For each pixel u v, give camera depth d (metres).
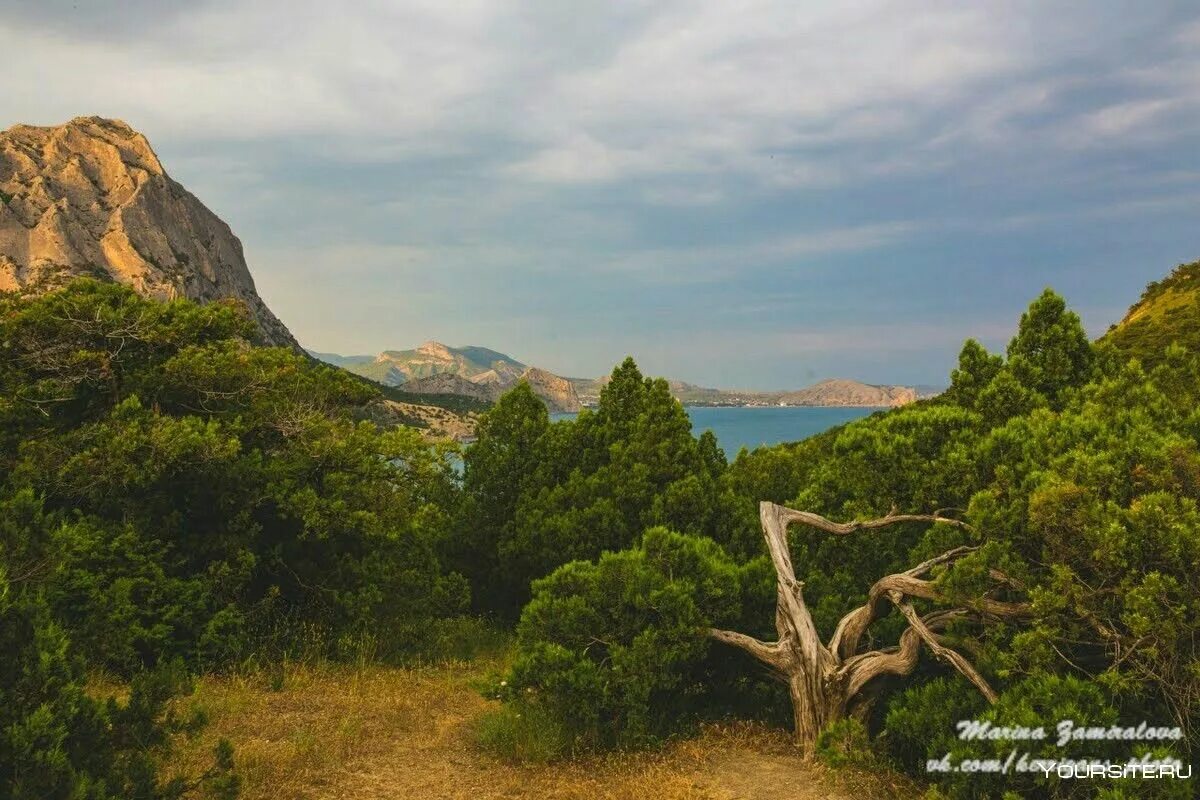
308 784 7.66
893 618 9.92
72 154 185.62
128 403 11.59
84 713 5.37
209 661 11.46
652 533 10.30
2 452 11.34
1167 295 44.75
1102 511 6.79
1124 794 5.97
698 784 7.86
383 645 13.77
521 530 16.22
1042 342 12.19
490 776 8.16
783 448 19.56
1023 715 6.48
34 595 5.62
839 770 7.76
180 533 12.66
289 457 13.84
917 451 10.00
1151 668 6.62
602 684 8.90
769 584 10.62
